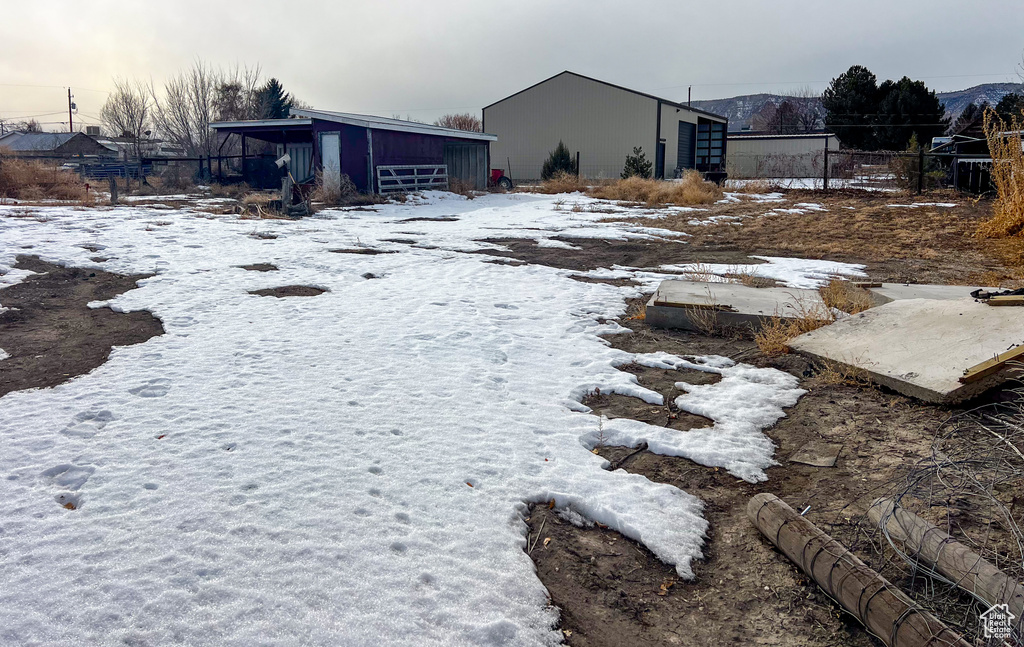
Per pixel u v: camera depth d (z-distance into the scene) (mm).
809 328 7164
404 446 4531
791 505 4094
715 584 3469
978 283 10141
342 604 2973
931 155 27656
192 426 4684
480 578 3268
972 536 3469
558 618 3125
